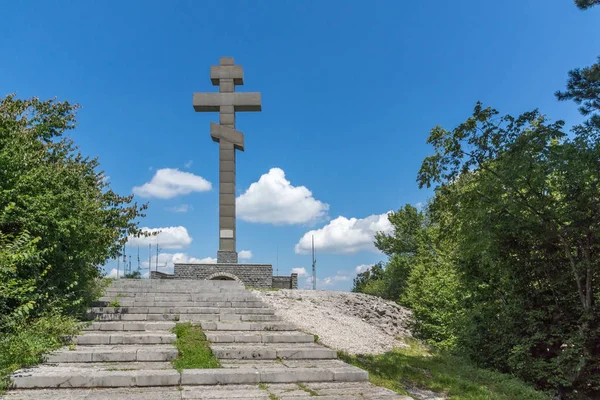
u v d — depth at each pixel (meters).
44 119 14.12
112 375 7.02
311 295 20.66
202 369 7.80
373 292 40.28
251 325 11.85
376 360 12.11
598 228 12.68
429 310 20.44
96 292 13.90
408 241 36.09
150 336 9.88
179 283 18.19
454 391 10.14
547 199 13.22
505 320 14.52
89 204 12.02
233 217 27.94
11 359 7.52
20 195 9.41
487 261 14.30
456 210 14.74
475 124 13.60
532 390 11.49
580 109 13.12
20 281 8.45
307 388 7.30
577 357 12.41
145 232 14.77
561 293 13.89
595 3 12.48
